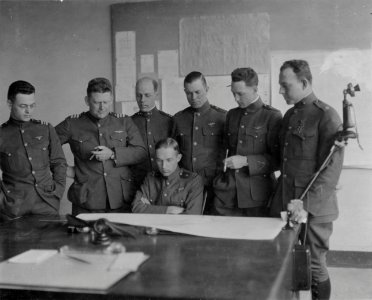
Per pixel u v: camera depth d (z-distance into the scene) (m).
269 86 3.22
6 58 3.56
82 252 1.20
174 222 1.59
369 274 3.03
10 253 1.23
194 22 3.30
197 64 3.32
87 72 3.48
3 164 2.28
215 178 2.37
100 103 2.35
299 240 1.82
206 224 1.55
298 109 2.06
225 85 3.28
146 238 1.39
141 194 2.19
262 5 3.20
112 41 3.43
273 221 1.59
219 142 2.45
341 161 1.89
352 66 3.12
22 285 0.95
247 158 2.18
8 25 3.55
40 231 1.53
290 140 2.04
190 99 2.44
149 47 3.38
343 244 3.21
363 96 3.12
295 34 3.18
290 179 2.01
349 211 3.20
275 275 1.01
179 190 2.16
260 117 2.28
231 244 1.30
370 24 3.08
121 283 0.97
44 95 3.55
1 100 3.58
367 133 3.13
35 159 2.28
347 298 2.56
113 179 2.40
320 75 3.17
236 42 3.25
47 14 3.51
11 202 2.21
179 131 2.51
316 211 1.89
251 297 0.88
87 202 2.39
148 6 3.37
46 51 3.53
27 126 2.33
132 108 3.43
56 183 2.32
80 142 2.44
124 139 2.47
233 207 2.29
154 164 2.64
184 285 0.95
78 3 3.46
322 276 2.01
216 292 0.91
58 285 0.95
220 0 3.26
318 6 3.14
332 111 1.97
